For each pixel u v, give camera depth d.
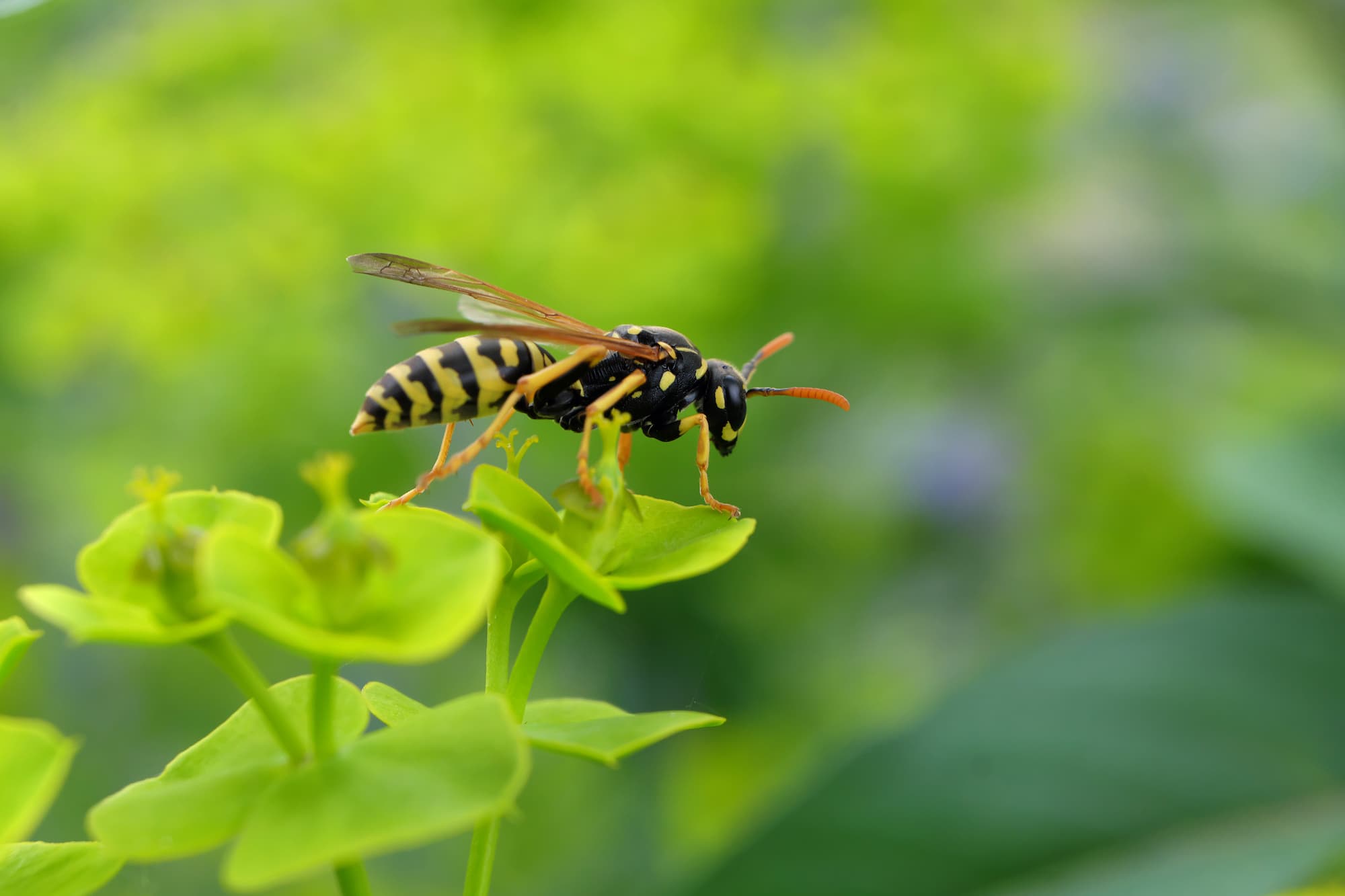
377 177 0.19
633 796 0.20
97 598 0.12
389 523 0.12
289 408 0.19
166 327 0.19
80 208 0.20
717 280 0.19
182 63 0.22
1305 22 0.24
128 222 0.20
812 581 0.20
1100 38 0.28
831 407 0.20
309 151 0.19
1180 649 0.15
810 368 0.20
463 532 0.12
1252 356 0.23
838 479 0.21
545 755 0.22
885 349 0.21
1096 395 0.23
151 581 0.12
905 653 0.22
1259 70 0.27
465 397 0.15
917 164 0.20
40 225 0.20
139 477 0.12
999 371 0.23
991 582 0.23
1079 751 0.14
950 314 0.20
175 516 0.13
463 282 0.15
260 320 0.19
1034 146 0.22
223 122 0.20
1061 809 0.14
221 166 0.20
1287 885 0.14
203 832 0.12
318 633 0.12
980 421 0.24
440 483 0.19
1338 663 0.15
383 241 0.19
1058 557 0.21
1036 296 0.23
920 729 0.14
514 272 0.19
